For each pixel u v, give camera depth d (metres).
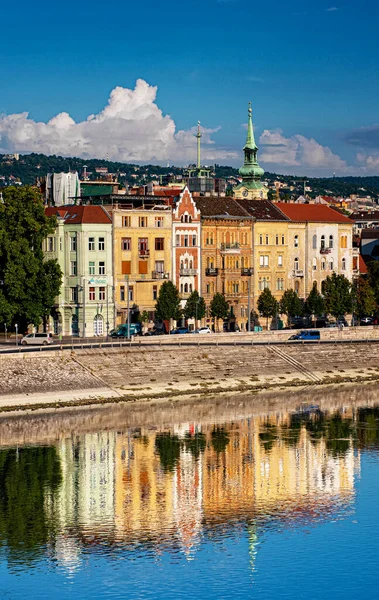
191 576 123.75
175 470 164.25
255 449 177.62
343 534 136.62
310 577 123.50
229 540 134.50
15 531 136.88
